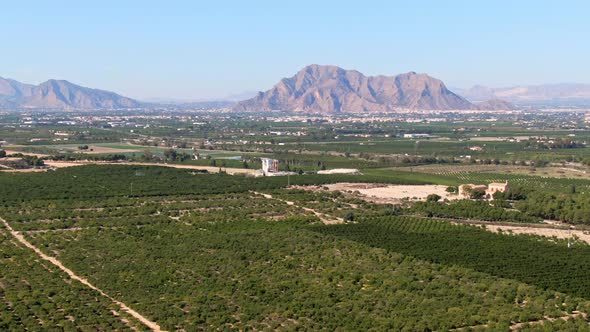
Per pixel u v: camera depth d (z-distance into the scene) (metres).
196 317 195.00
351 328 186.12
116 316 198.50
